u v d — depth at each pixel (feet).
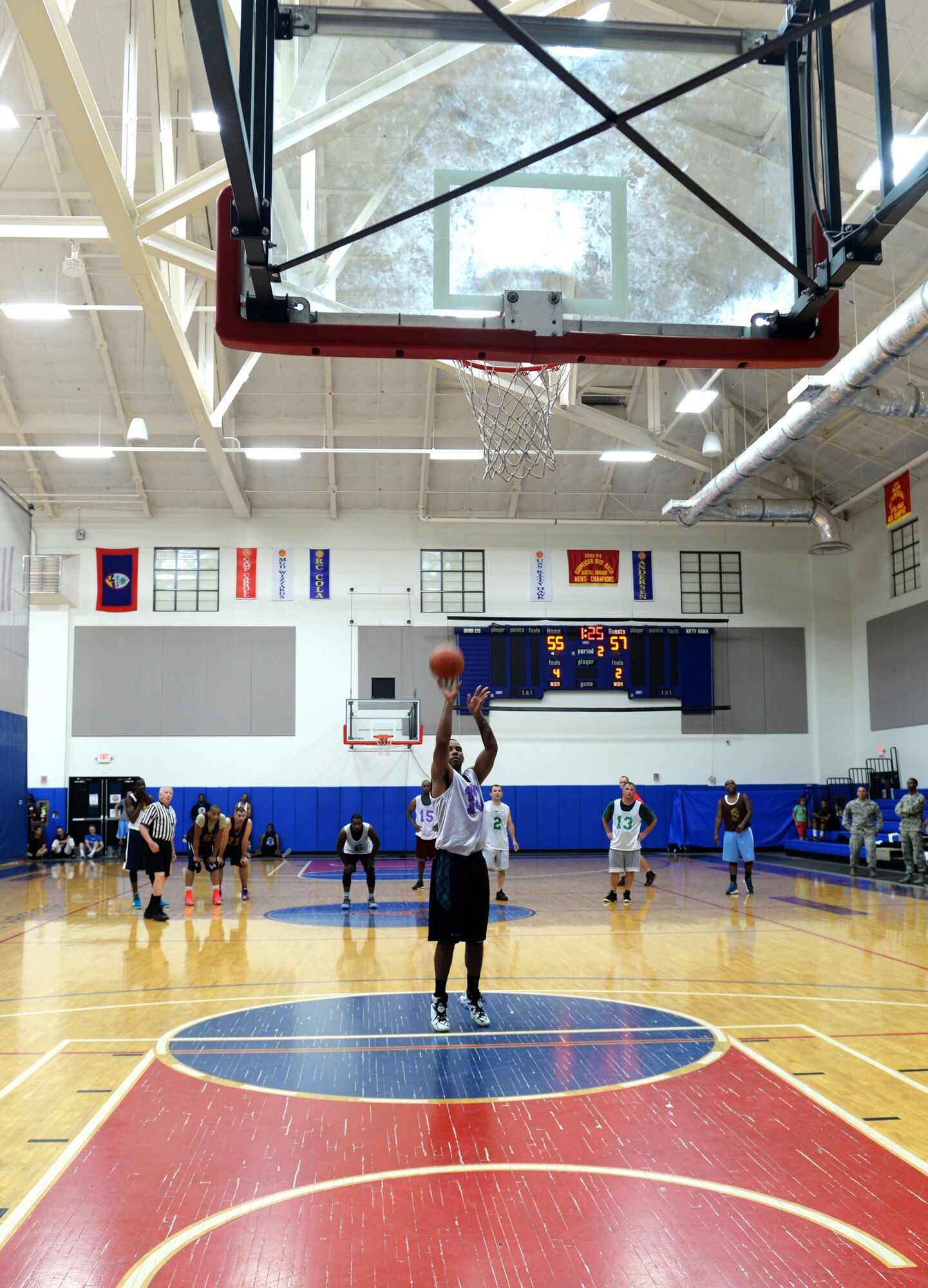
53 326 67.15
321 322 14.58
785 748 83.97
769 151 15.44
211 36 10.63
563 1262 10.33
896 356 45.47
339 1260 10.38
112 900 47.93
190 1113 15.23
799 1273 10.06
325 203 14.82
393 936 34.63
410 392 74.02
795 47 14.94
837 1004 22.85
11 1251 10.62
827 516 74.95
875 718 81.10
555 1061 18.02
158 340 49.39
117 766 79.82
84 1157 13.37
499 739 81.92
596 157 15.31
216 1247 10.71
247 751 80.53
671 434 79.82
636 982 25.61
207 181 37.86
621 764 82.53
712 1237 10.89
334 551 83.20
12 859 73.77
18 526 77.25
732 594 85.40
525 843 81.05
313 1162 13.16
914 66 40.83
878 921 38.09
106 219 36.83
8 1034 20.45
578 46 15.24
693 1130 14.35
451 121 15.19
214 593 82.07
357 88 14.93
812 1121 14.69
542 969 27.63
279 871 66.74
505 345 14.79
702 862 71.15
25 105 53.11
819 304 14.48
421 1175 12.71
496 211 15.15
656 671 83.15
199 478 80.02
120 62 49.47
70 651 80.69
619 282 15.21
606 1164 13.03
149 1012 22.50
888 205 12.76
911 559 76.07
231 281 14.64
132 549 81.51
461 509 83.87
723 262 15.31
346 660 81.97
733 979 26.00
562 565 84.43
